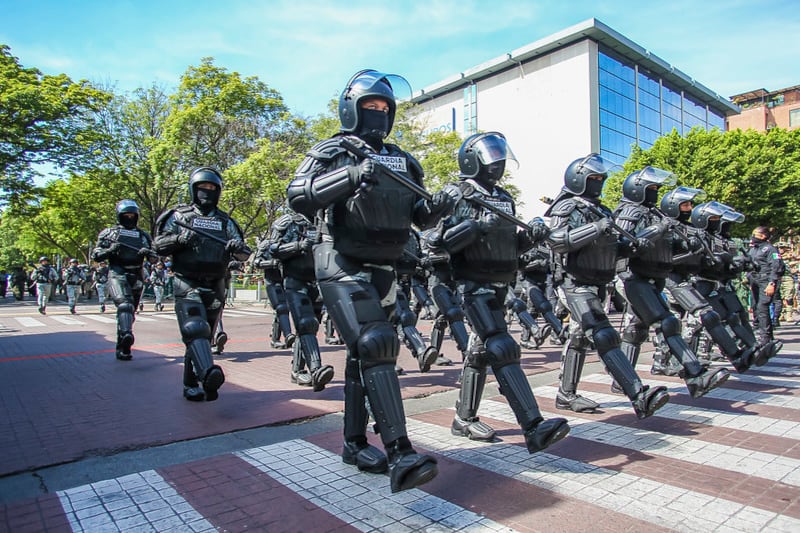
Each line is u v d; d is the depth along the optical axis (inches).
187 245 209.3
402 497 122.3
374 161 111.4
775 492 123.2
